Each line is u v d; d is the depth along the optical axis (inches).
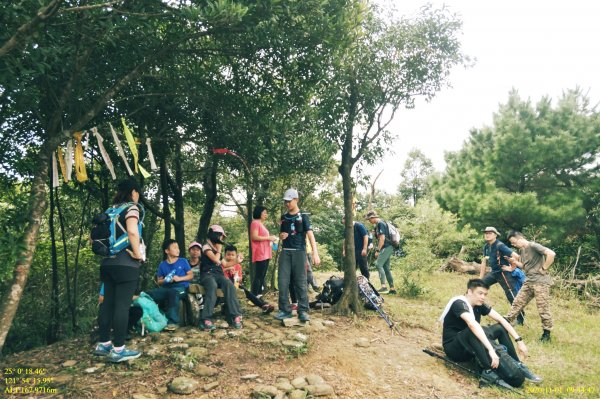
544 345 201.3
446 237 526.9
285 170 282.8
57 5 119.4
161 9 171.5
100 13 150.1
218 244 206.8
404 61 226.8
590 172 543.8
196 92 224.5
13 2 139.2
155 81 227.9
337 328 197.8
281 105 234.1
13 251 129.0
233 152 249.3
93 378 137.6
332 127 223.0
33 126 221.1
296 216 204.8
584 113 558.9
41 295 287.7
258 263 241.4
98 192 276.7
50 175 230.2
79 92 194.1
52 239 247.6
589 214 553.3
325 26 177.9
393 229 313.7
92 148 246.5
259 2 155.3
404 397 138.1
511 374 149.6
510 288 241.6
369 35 223.5
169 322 190.5
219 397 128.3
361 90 221.0
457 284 377.4
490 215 537.3
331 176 418.6
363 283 236.4
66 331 257.3
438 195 650.2
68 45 168.1
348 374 149.3
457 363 167.3
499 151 547.8
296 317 207.0
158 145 271.4
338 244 736.3
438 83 233.0
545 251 209.2
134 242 144.9
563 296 346.0
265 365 151.5
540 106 562.9
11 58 133.9
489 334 166.1
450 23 224.4
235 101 235.1
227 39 194.1
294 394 129.6
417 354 175.3
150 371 142.8
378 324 210.2
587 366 174.7
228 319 196.5
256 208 246.5
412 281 316.8
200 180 359.3
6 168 212.8
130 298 151.1
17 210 146.6
